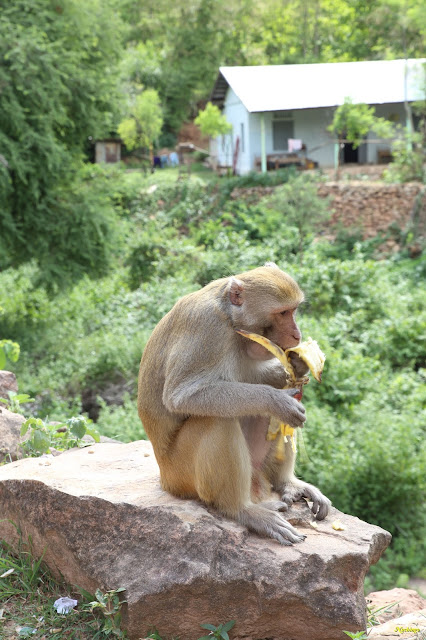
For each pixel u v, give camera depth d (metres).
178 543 3.38
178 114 56.34
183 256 20.28
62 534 3.61
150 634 3.33
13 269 20.39
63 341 16.92
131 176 37.06
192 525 3.41
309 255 19.58
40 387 13.73
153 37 62.25
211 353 3.53
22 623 3.44
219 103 41.53
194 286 18.28
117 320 17.41
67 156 18.19
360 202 27.47
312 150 33.16
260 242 24.52
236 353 3.68
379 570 8.91
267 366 4.03
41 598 3.62
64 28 18.05
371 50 56.38
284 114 35.12
